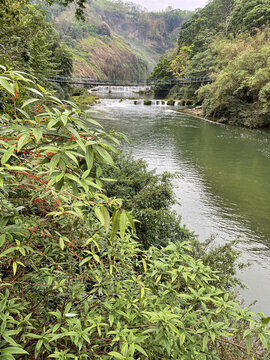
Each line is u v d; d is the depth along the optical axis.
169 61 52.53
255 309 4.11
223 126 21.98
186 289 1.82
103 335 1.54
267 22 33.09
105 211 0.94
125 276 1.91
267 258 5.46
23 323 1.27
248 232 6.48
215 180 9.91
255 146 15.20
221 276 3.17
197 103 35.25
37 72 14.96
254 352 1.50
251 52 23.91
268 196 8.59
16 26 7.89
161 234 4.45
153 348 1.36
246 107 22.44
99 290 1.45
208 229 6.57
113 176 5.29
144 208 4.50
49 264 1.74
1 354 0.88
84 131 1.04
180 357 1.33
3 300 1.17
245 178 10.18
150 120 23.83
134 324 1.43
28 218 1.43
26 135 0.87
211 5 53.25
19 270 1.54
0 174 0.91
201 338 1.56
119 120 23.09
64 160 0.87
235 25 41.50
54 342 1.39
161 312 1.26
